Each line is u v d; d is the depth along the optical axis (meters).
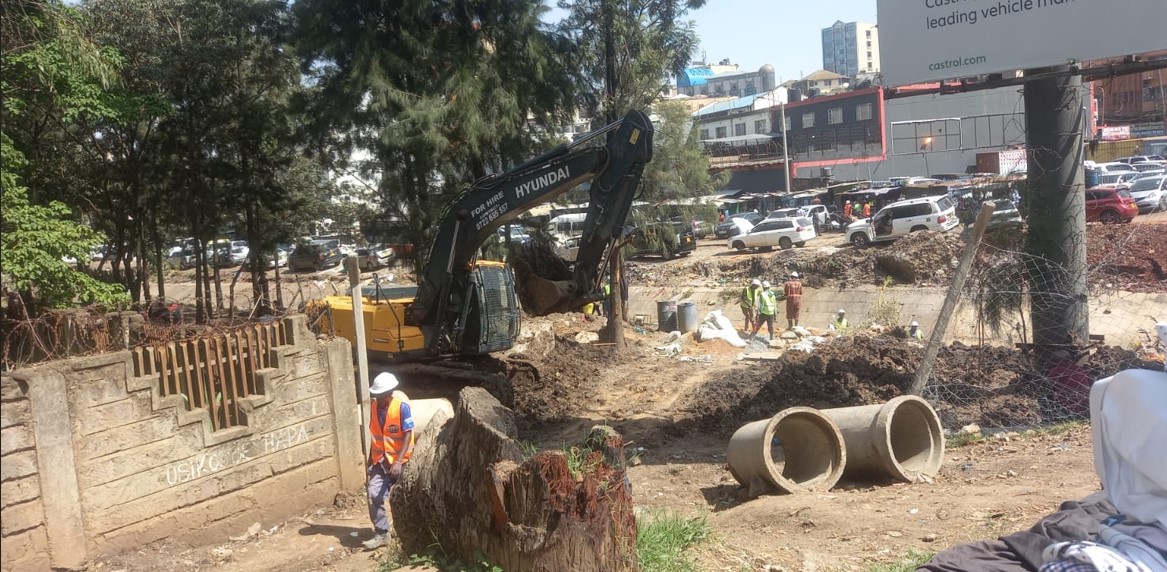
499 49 20.67
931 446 9.56
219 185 24.16
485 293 15.11
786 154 58.06
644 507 9.30
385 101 18.39
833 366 13.34
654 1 21.20
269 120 23.56
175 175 23.48
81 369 7.65
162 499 8.22
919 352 13.58
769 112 69.81
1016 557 4.59
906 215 34.16
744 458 9.48
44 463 7.36
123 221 23.88
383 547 8.05
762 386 14.07
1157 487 3.59
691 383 17.19
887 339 14.56
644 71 21.56
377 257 44.31
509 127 19.33
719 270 35.84
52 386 7.43
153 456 8.15
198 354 8.80
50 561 7.36
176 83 22.44
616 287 21.67
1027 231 12.68
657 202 23.12
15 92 13.07
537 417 15.27
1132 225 25.28
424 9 18.83
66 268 11.06
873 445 9.24
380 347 15.46
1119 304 19.62
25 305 10.65
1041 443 10.04
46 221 11.06
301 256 42.88
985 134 48.50
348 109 18.80
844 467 9.31
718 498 9.84
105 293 11.45
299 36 19.80
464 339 15.21
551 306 14.23
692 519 7.77
